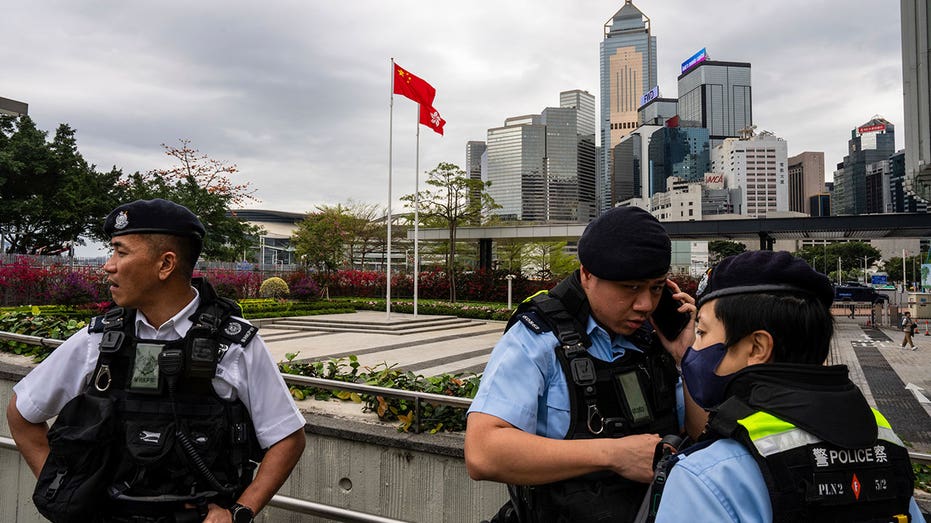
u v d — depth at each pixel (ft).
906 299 121.08
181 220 5.18
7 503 9.86
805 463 2.80
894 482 2.96
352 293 98.48
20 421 5.33
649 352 4.70
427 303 77.61
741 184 566.36
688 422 4.77
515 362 4.24
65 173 88.48
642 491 4.06
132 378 4.83
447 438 8.20
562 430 4.17
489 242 97.30
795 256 3.38
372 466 8.49
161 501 4.68
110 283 5.11
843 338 61.46
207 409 4.92
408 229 110.52
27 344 13.76
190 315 5.21
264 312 59.06
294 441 5.43
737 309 3.29
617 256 4.01
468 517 7.77
